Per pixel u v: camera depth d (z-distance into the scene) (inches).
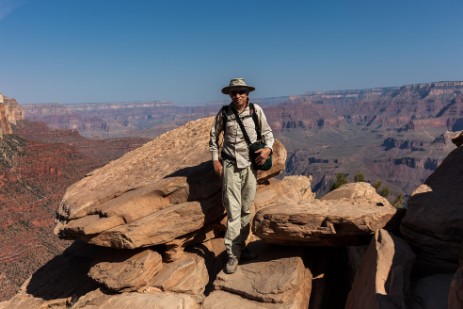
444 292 208.5
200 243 354.0
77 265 423.2
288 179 692.7
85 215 350.9
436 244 235.3
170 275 305.9
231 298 264.8
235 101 274.7
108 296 303.9
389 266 218.5
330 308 277.6
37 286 397.1
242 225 309.6
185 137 476.7
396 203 881.5
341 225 260.5
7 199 4527.6
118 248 305.4
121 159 501.4
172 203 332.8
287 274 263.6
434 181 298.2
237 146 282.2
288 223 277.0
